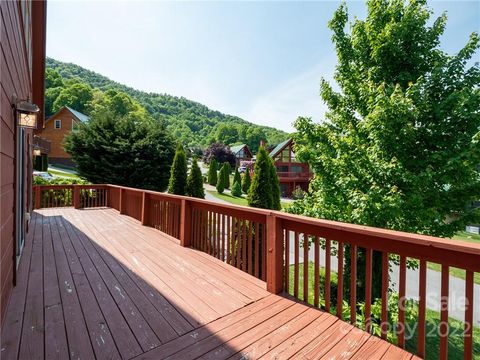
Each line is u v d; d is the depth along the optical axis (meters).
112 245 4.23
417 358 1.66
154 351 1.69
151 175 13.16
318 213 4.90
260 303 2.37
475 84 4.22
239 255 3.21
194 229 4.13
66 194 8.93
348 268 5.01
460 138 4.06
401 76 4.64
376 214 4.15
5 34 1.78
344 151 4.75
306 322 2.07
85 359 1.60
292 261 6.74
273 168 6.62
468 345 1.46
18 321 2.01
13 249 2.59
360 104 5.08
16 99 2.56
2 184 1.82
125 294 2.51
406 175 4.04
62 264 3.33
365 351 1.73
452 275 6.23
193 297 2.46
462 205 4.35
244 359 1.63
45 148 16.95
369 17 4.97
